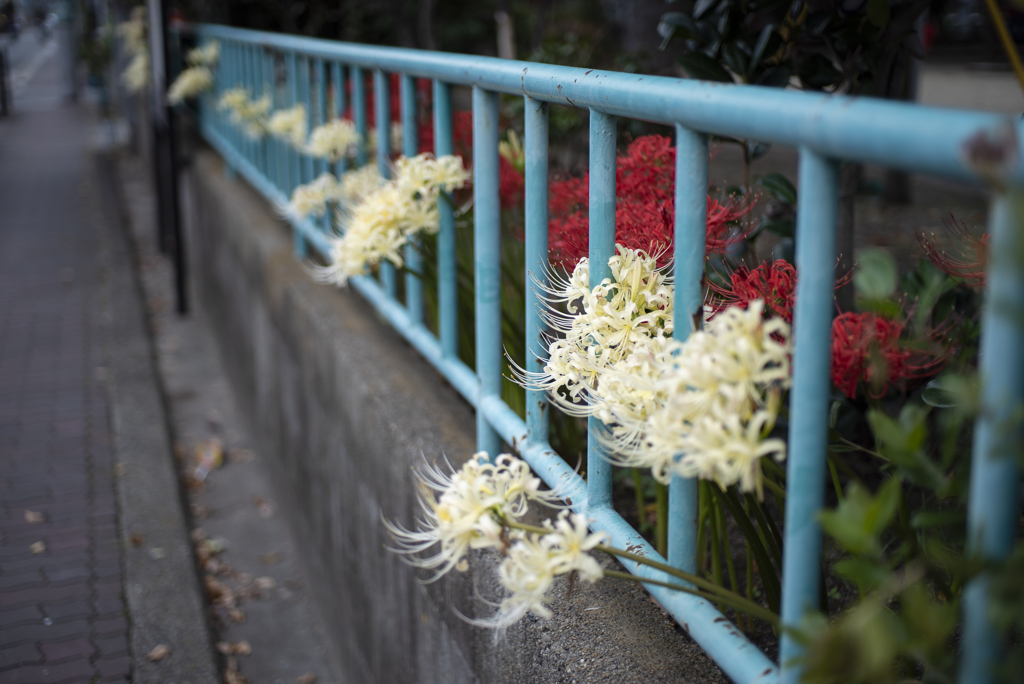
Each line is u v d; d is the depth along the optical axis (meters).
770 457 1.20
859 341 1.25
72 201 9.99
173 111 6.47
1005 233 0.60
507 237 2.71
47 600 2.95
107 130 14.88
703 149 1.02
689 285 1.05
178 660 2.66
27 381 5.05
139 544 3.32
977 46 8.10
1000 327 0.63
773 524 1.39
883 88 2.36
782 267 1.33
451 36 10.61
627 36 5.03
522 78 1.50
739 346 0.80
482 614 1.64
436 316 2.71
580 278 1.34
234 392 5.51
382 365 2.57
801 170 0.79
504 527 1.10
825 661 0.66
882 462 1.85
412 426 2.15
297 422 3.55
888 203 5.36
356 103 3.10
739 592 1.75
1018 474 0.65
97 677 2.58
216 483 4.56
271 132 4.30
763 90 0.85
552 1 8.20
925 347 1.26
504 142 2.65
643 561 1.02
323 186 3.20
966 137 0.61
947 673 0.76
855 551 0.77
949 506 1.75
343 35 9.34
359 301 3.23
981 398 0.64
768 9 2.23
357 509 2.64
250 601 3.58
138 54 10.91
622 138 2.88
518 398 2.07
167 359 6.17
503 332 2.25
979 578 0.68
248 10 9.53
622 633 1.37
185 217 7.63
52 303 6.49
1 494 3.72
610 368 1.11
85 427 4.41
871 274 0.81
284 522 4.11
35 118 17.11
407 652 2.24
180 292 6.86
